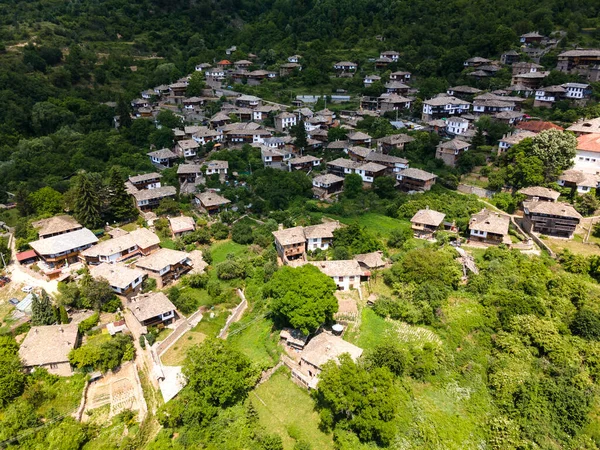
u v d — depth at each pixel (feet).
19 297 254.68
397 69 580.71
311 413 185.37
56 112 477.77
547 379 198.70
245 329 233.96
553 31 573.74
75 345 213.66
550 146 325.83
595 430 186.70
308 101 542.57
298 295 209.97
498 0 636.07
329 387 173.27
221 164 386.73
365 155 392.47
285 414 185.78
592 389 196.54
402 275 247.91
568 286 237.25
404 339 214.07
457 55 553.64
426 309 225.15
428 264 246.06
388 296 241.35
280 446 169.17
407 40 626.64
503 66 535.19
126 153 430.20
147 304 228.84
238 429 177.68
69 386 199.11
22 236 301.43
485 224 282.36
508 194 326.65
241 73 597.52
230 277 270.87
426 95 513.45
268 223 321.11
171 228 317.83
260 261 284.82
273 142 426.51
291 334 218.18
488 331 222.07
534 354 210.59
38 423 185.06
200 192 366.43
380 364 193.36
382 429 164.25
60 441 172.76
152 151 438.81
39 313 226.58
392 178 366.02
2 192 363.76
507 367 203.62
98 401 195.21
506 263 254.47
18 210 340.18
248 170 402.52
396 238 286.25
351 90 570.05
